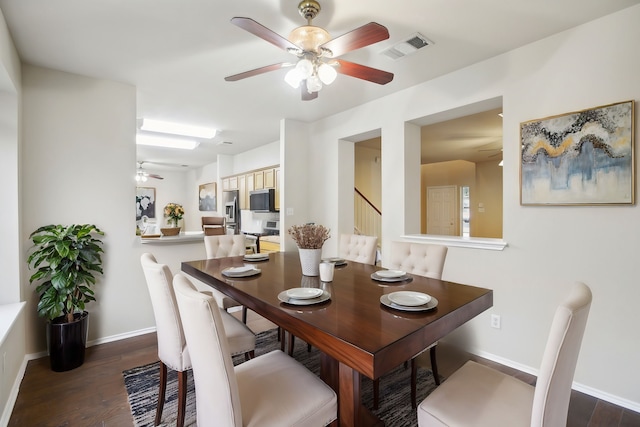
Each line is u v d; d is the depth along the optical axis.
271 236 5.12
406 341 1.11
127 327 2.97
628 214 1.92
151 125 4.34
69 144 2.70
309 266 2.07
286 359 1.51
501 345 2.48
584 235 2.08
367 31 1.56
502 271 2.46
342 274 2.12
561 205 2.15
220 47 2.32
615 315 1.97
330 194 4.01
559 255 2.18
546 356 0.99
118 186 2.92
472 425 1.09
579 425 1.79
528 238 2.32
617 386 1.97
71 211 2.71
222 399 1.07
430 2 1.82
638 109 1.86
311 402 1.22
